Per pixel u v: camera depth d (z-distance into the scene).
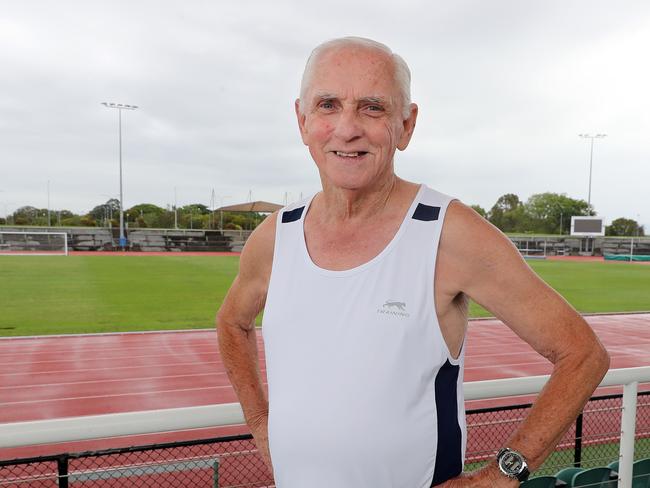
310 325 0.91
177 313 12.18
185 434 4.48
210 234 42.38
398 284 0.87
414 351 0.86
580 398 0.84
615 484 1.97
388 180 0.92
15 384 6.75
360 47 0.90
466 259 0.87
